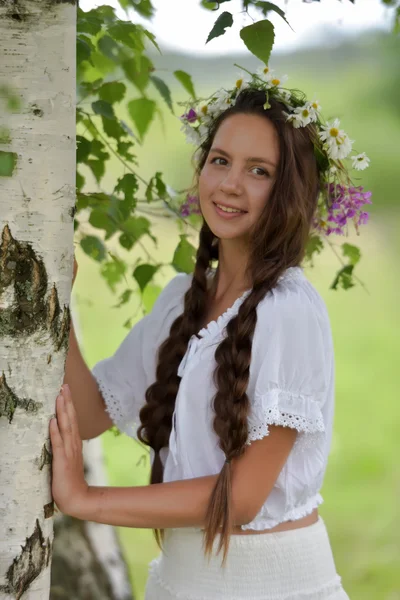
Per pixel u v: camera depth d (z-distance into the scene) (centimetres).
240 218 198
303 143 200
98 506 170
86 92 230
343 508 568
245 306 188
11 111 151
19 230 152
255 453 182
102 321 806
